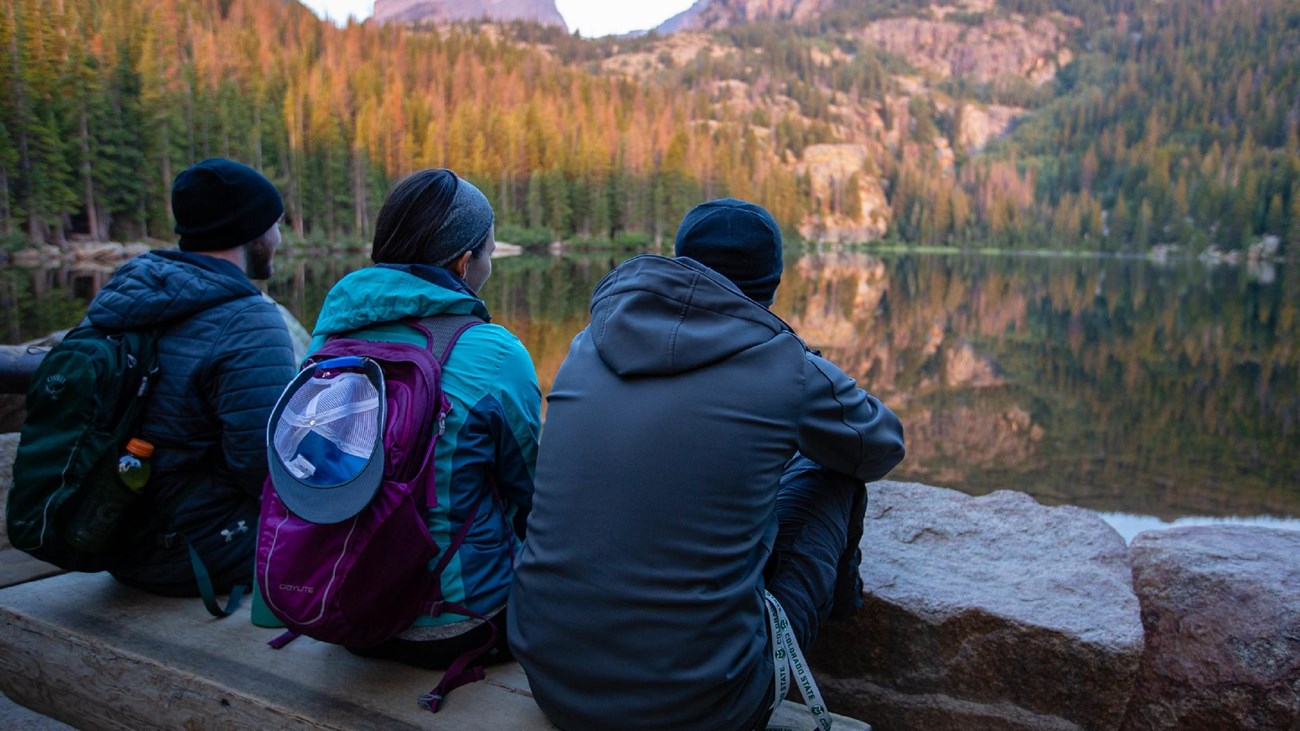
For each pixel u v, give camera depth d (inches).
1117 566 69.9
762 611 48.6
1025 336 1299.2
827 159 6417.3
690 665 45.8
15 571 75.7
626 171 3779.5
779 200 5216.5
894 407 753.6
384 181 3144.7
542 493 50.1
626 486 46.8
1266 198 5315.0
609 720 46.6
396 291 57.2
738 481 46.8
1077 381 904.3
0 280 1110.4
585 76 6048.2
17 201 1612.9
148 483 64.0
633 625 45.9
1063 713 62.4
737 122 6560.0
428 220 59.8
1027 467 530.0
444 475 54.4
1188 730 63.5
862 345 1170.6
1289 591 62.6
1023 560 71.0
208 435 65.0
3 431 141.3
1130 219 5693.9
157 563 66.6
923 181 6284.5
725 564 46.6
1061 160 7273.6
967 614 63.4
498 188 3425.2
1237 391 838.5
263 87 2974.9
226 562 66.4
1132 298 2143.2
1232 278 3161.9
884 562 70.9
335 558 50.2
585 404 49.6
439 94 4293.8
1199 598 65.1
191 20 3326.8
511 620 50.8
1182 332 1370.6
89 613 65.8
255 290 68.2
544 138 3686.0
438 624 54.8
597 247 3513.8
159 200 1962.4
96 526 62.4
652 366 47.8
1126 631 60.6
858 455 51.3
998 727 64.1
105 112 1822.1
